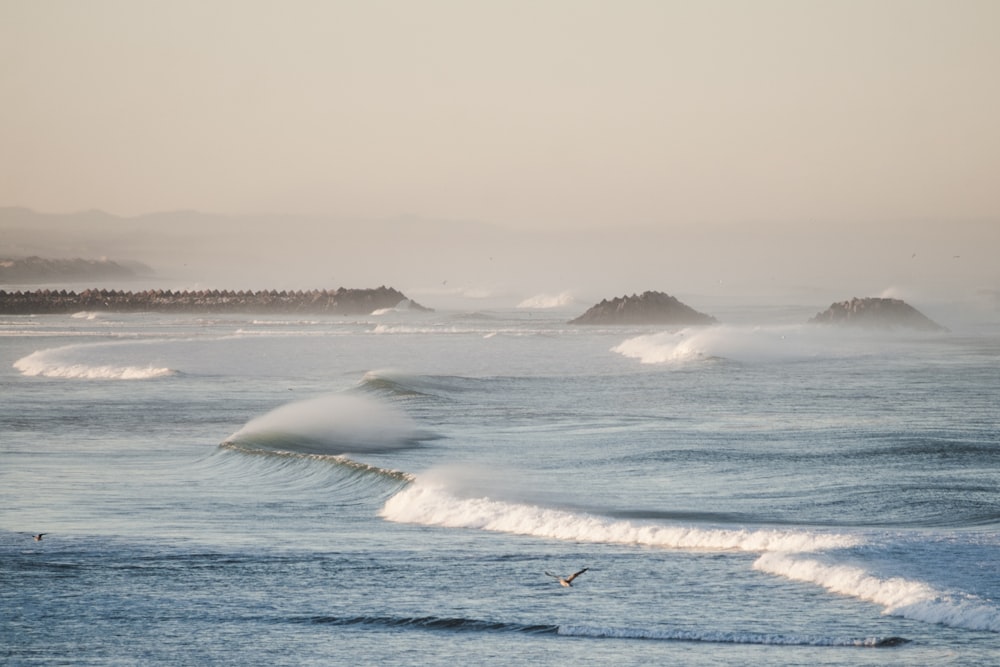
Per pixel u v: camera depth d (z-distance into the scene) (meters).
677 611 78.62
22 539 104.50
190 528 110.50
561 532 104.75
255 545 101.88
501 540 103.00
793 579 86.19
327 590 85.94
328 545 101.50
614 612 78.81
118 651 72.31
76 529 109.75
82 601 83.62
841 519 110.94
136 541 103.69
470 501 117.50
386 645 73.06
